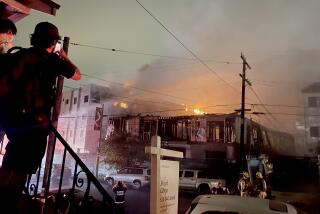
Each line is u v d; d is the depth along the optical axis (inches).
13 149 84.7
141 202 730.2
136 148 1544.0
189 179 961.5
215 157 1414.9
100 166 1534.2
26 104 85.5
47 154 391.2
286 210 160.6
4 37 120.2
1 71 83.8
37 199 140.7
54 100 95.3
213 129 1462.8
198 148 1454.2
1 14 205.6
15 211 88.9
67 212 136.4
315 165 1483.8
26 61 86.8
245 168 1128.8
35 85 87.5
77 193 374.6
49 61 91.6
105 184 1061.8
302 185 1331.2
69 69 95.7
